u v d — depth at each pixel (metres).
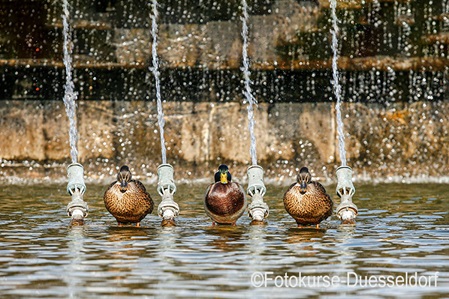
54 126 27.45
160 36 26.59
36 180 26.92
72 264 12.24
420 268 11.96
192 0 26.59
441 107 27.70
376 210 18.70
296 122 27.70
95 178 27.31
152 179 27.34
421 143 27.70
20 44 26.34
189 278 11.34
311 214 15.50
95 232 15.27
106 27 26.50
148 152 27.55
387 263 12.30
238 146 27.61
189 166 27.61
